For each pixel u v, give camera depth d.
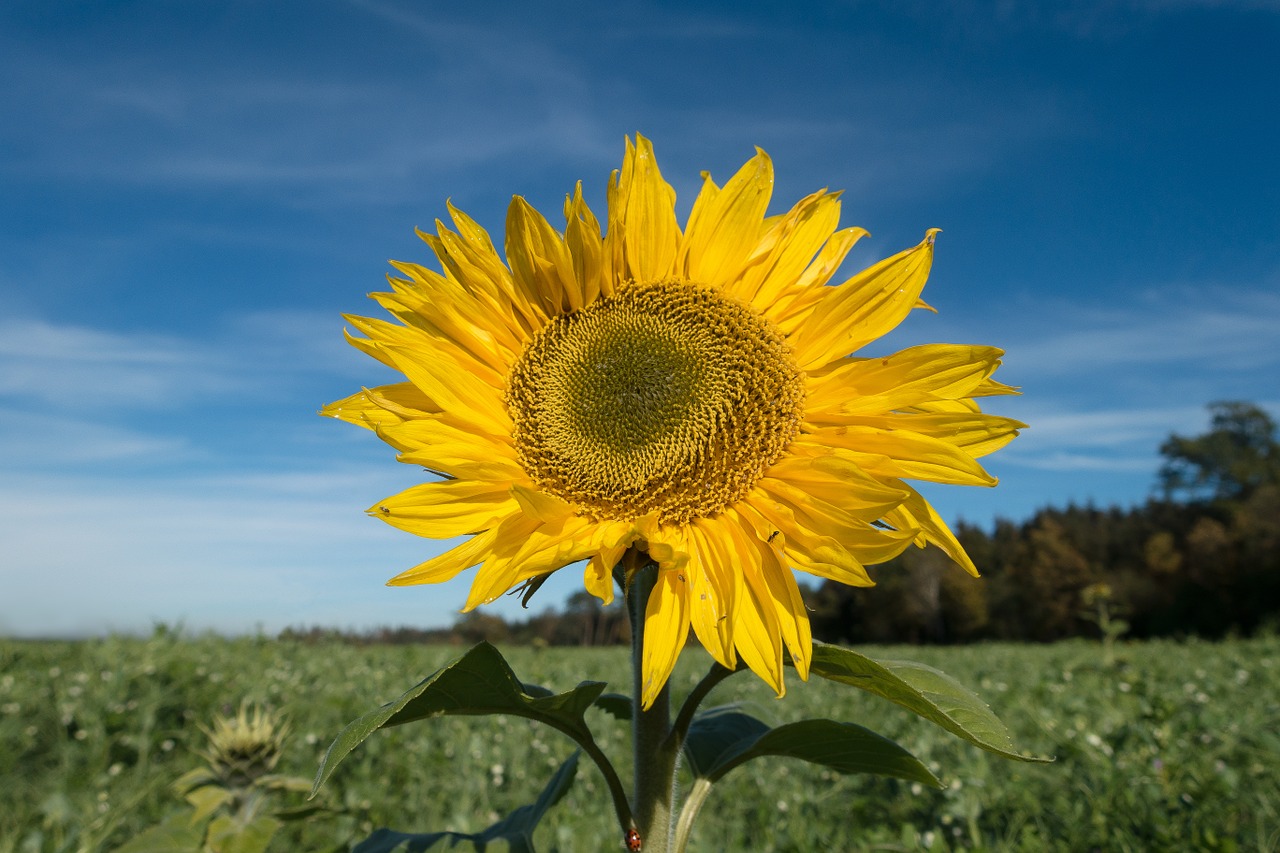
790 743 2.21
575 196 2.34
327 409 2.25
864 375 2.13
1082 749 4.89
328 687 8.82
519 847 2.41
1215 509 48.06
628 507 2.16
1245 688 7.78
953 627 49.28
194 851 3.35
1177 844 3.61
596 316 2.42
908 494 1.83
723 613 1.93
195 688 7.89
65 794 4.93
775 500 2.10
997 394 2.10
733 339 2.28
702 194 2.41
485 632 25.91
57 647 10.14
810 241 2.38
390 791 5.77
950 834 4.43
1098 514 54.19
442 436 2.18
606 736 6.93
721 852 4.08
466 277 2.38
